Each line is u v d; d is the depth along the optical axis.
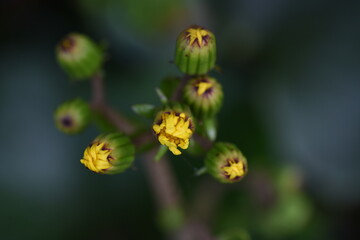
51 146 0.32
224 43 0.32
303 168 0.31
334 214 0.32
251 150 0.31
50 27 0.32
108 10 0.31
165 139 0.24
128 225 0.32
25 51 0.32
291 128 0.31
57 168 0.32
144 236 0.32
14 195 0.31
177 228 0.29
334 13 0.32
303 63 0.32
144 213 0.32
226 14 0.32
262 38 0.32
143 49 0.32
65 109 0.27
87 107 0.27
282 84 0.32
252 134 0.32
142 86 0.32
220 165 0.25
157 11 0.31
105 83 0.32
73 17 0.32
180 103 0.24
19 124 0.32
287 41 0.32
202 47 0.24
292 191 0.30
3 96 0.32
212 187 0.29
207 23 0.32
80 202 0.32
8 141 0.31
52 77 0.32
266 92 0.32
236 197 0.31
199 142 0.25
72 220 0.32
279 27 0.32
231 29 0.32
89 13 0.31
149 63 0.32
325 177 0.31
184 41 0.24
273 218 0.30
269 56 0.32
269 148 0.31
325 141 0.31
